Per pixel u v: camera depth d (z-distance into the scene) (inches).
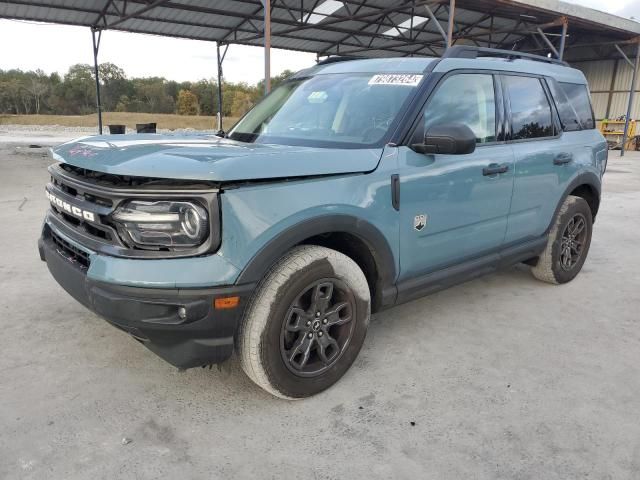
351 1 626.2
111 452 86.2
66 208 100.3
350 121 120.6
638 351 128.6
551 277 172.9
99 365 114.7
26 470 81.3
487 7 642.8
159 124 2071.9
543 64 164.6
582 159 168.7
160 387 106.5
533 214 153.1
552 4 636.1
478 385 110.6
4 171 446.0
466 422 97.1
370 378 112.7
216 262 85.0
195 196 83.6
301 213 93.1
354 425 95.6
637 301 163.9
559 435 93.6
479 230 134.0
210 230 84.1
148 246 85.8
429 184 116.1
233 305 87.4
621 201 367.9
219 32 708.7
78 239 96.1
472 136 105.7
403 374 114.7
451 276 130.1
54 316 139.6
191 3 588.7
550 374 116.0
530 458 87.2
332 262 100.7
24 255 193.0
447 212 122.3
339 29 737.6
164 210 84.1
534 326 142.6
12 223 244.2
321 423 96.0
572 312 153.6
